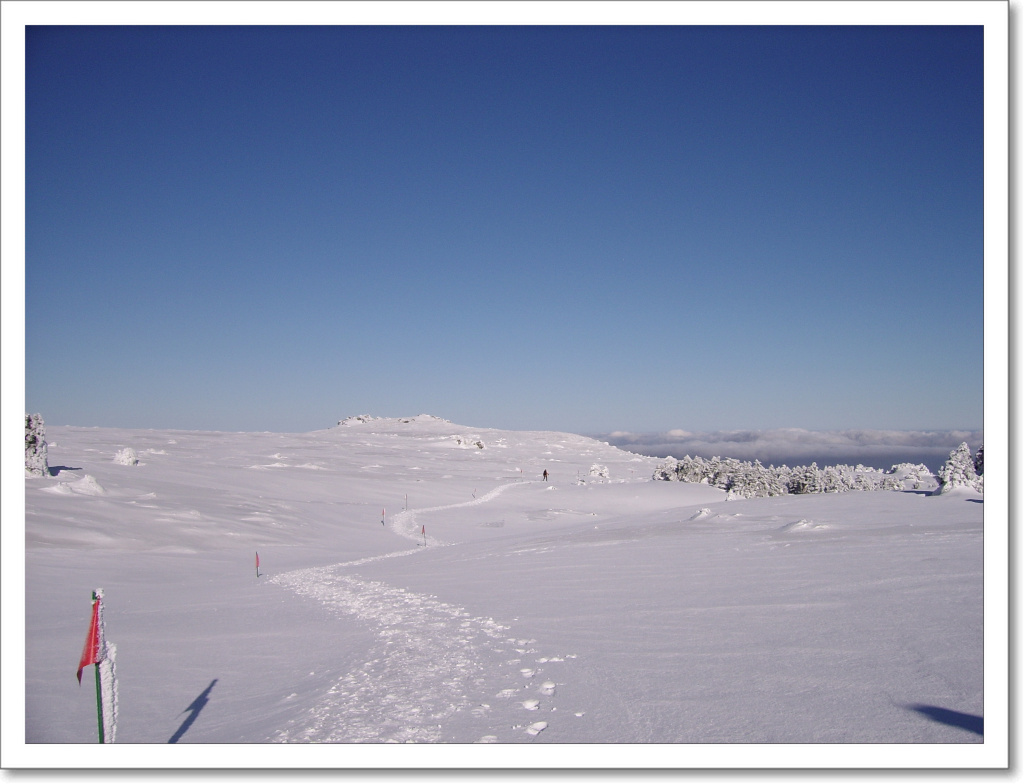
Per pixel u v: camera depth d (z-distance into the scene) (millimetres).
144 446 91312
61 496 33844
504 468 106000
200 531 33688
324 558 30734
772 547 16344
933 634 7758
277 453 97625
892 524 18438
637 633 9789
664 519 29969
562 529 34875
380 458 105500
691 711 6379
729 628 9367
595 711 6723
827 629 8617
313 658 11109
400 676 8906
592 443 178750
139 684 10000
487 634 11039
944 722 5430
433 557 26141
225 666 11016
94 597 6484
